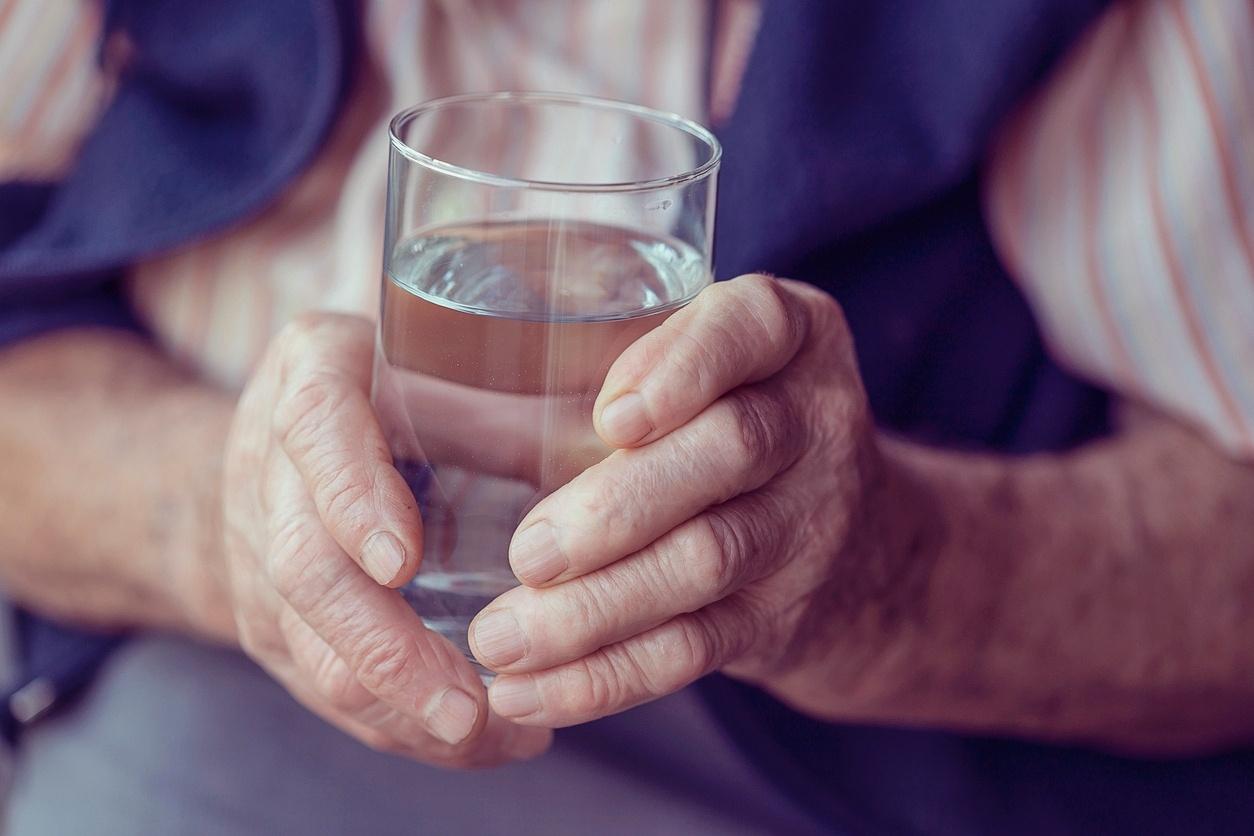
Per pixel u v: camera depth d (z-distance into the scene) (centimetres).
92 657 71
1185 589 62
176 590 65
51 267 69
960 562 58
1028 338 66
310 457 45
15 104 74
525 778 65
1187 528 62
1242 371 62
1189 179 61
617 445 43
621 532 43
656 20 66
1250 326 62
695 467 43
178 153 70
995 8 61
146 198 69
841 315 48
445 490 44
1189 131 61
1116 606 61
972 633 59
